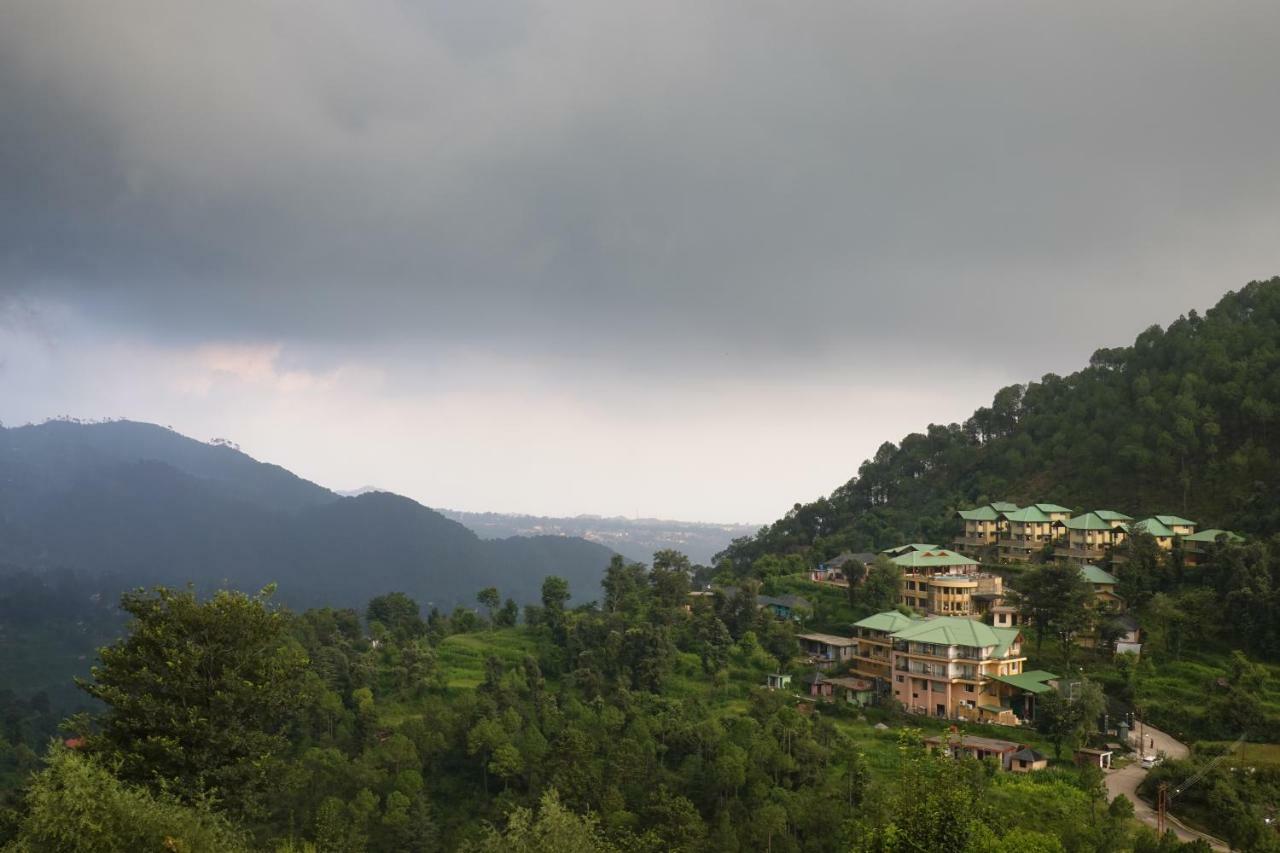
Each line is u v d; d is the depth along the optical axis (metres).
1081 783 72.44
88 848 28.61
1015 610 112.38
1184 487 133.62
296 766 70.06
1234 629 99.12
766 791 71.31
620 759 74.06
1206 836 67.25
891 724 91.75
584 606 131.88
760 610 116.06
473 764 83.25
